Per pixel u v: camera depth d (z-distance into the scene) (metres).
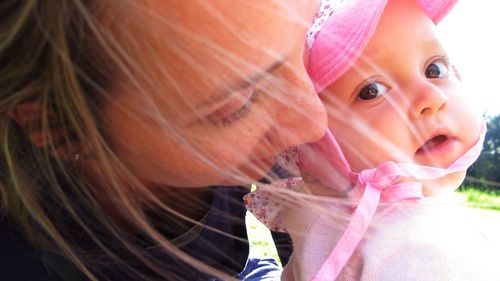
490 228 0.33
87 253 0.31
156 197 0.29
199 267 0.32
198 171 0.26
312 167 0.33
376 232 0.33
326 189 0.34
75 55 0.21
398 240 0.32
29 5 0.20
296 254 0.35
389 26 0.35
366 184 0.33
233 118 0.24
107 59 0.21
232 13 0.21
